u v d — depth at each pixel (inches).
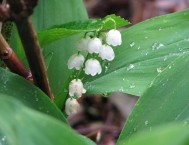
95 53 7.3
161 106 5.9
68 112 7.2
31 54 5.6
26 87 6.1
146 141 3.3
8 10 4.9
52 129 3.9
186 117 5.7
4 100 3.6
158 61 7.2
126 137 5.9
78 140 4.4
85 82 7.4
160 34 7.4
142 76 7.1
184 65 6.1
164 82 6.0
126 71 7.3
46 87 6.3
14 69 6.6
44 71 6.1
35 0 4.9
